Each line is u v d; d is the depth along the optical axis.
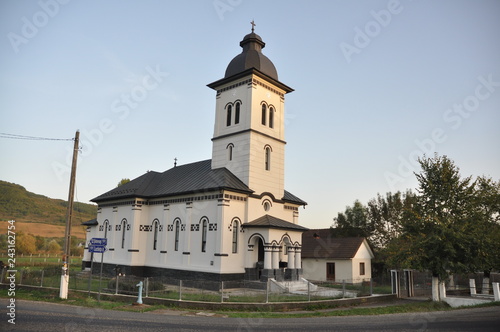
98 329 12.30
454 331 13.02
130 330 12.36
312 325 14.50
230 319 16.00
